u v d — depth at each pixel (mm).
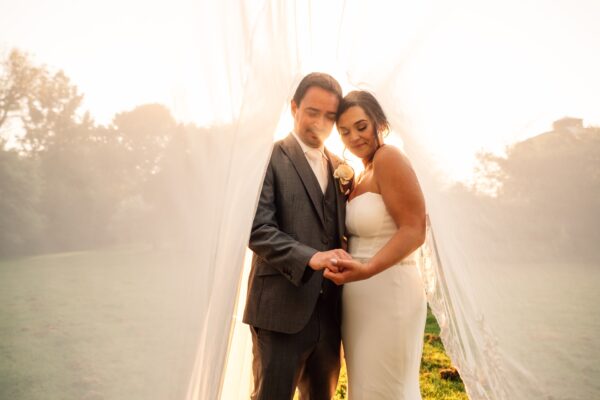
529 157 1912
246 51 1808
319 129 2076
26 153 1560
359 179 2230
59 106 1589
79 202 1578
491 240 1902
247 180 1771
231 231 1761
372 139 2119
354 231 2109
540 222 1900
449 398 3346
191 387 1656
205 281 1673
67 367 1534
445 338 2033
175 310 1614
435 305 2133
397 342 2014
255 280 2010
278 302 1916
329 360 2084
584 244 1877
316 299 1952
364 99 2088
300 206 1994
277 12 1868
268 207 1960
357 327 2062
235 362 2422
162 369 1585
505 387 1849
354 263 1769
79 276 1558
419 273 2178
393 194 1959
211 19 1770
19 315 1524
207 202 1693
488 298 1897
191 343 1630
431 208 1866
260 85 1808
